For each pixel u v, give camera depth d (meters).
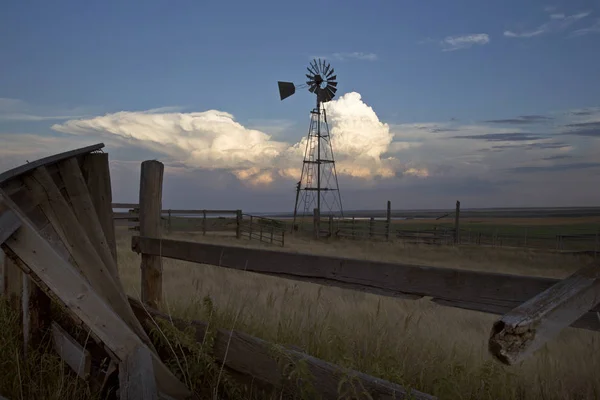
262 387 3.25
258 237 30.38
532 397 3.78
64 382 3.56
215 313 4.41
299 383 2.99
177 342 3.53
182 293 7.51
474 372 3.93
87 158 5.61
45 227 4.45
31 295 4.21
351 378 2.73
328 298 8.38
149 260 5.75
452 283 3.00
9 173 4.23
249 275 11.48
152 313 4.49
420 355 4.42
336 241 34.56
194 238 25.44
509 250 27.84
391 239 34.47
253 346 3.35
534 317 1.46
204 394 3.41
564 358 4.82
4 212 2.97
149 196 5.80
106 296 4.21
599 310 2.29
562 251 26.52
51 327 4.19
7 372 3.73
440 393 3.19
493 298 2.81
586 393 3.83
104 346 3.16
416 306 8.59
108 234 5.50
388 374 3.22
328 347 4.16
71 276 3.10
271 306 5.63
